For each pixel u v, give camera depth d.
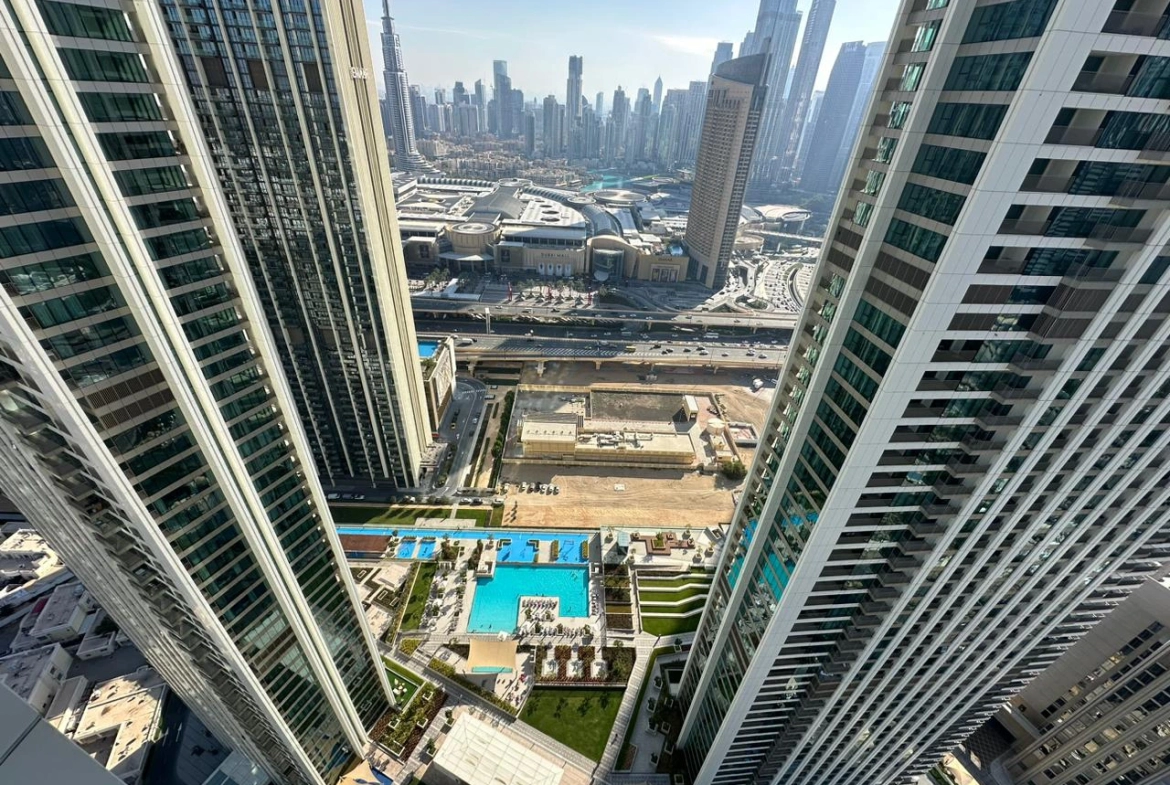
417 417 164.88
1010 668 72.44
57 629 110.69
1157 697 75.56
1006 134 31.62
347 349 132.50
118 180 41.91
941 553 53.28
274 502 63.97
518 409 199.75
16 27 33.69
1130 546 59.88
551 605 127.25
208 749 96.94
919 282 39.41
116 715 97.94
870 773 88.75
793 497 57.91
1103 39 29.33
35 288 39.34
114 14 39.19
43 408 43.38
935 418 44.81
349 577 79.69
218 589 58.56
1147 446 49.41
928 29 37.41
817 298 53.16
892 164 40.34
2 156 35.72
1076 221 36.34
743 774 87.25
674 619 126.12
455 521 151.25
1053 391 42.53
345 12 98.62
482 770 87.75
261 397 59.12
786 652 64.88
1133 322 39.44
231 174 107.44
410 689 108.06
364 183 110.06
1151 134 33.59
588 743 101.00
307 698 78.00
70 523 54.75
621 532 144.62
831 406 50.75
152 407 47.94
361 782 93.88
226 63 96.19
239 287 52.75
